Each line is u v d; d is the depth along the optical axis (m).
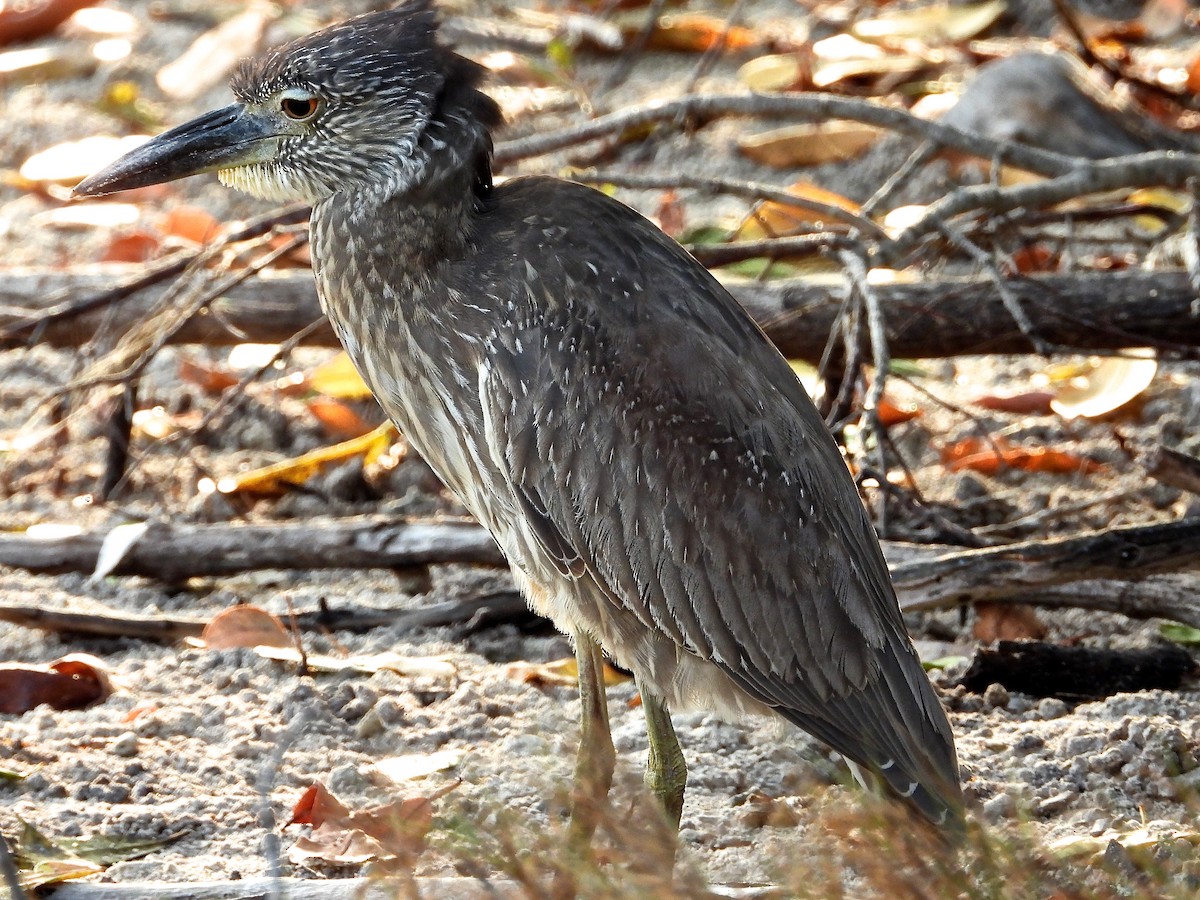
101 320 12.20
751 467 7.85
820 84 16.75
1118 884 6.91
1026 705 9.24
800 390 8.36
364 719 8.85
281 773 8.41
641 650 8.14
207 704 9.02
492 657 10.08
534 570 8.38
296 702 9.00
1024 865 6.85
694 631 7.95
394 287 8.33
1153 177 11.68
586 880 6.77
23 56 18.86
